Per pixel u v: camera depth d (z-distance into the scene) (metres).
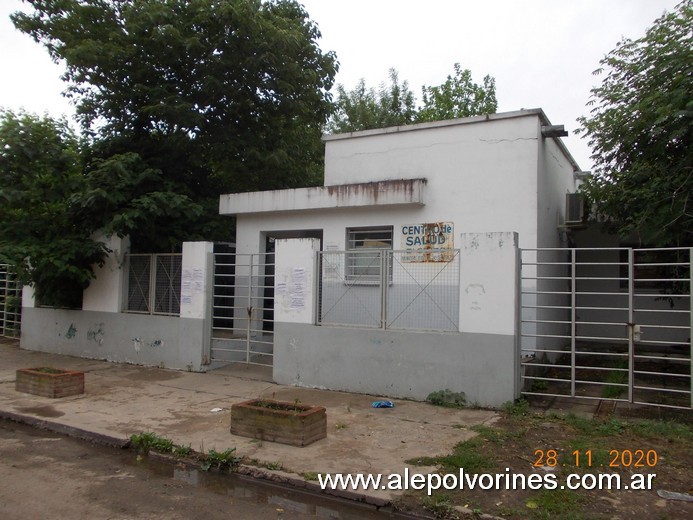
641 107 8.95
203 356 10.52
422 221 10.63
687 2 9.24
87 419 7.28
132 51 12.20
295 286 9.39
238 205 12.20
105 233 10.66
